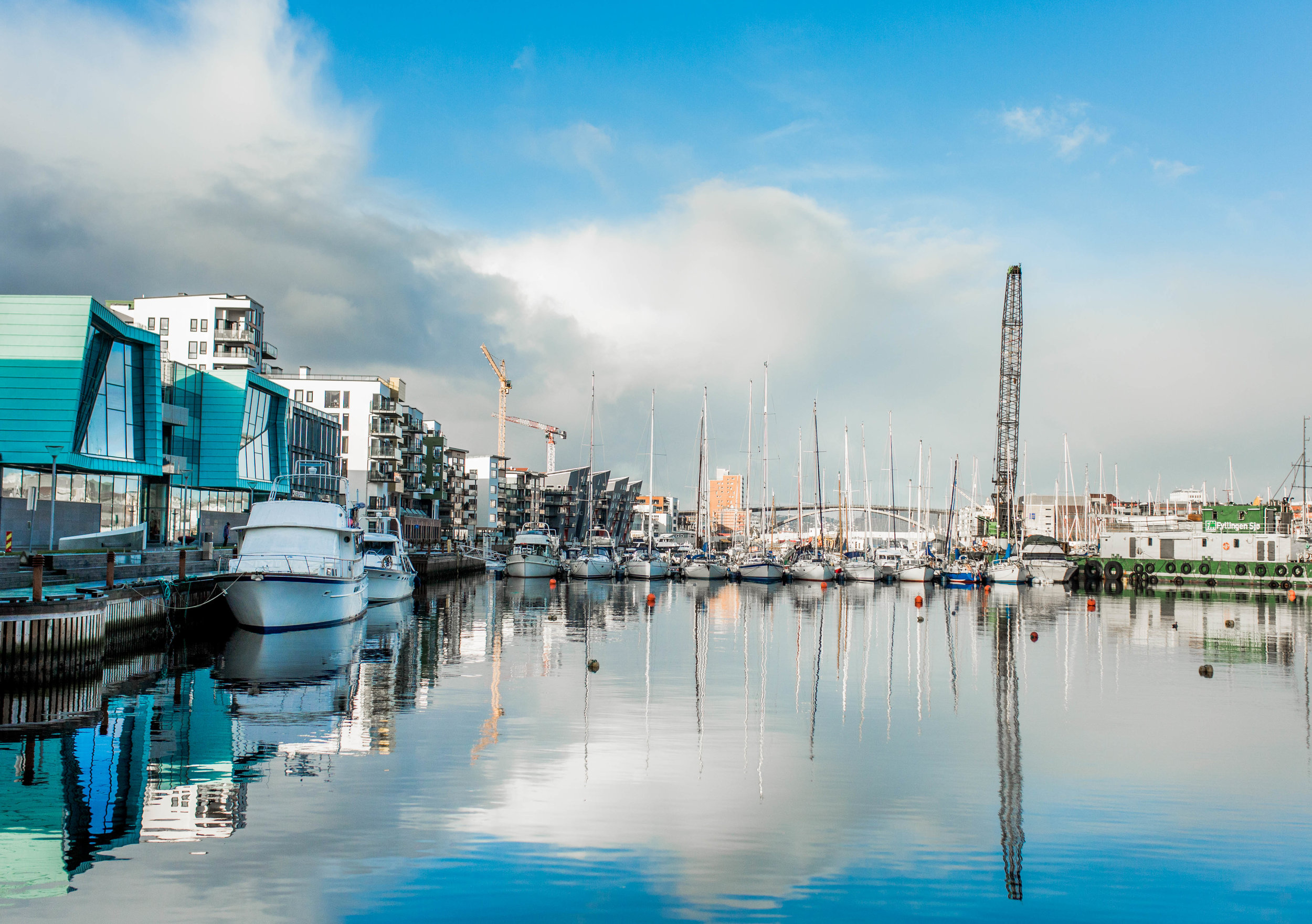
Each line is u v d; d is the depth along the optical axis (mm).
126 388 60562
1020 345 130000
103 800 17281
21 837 15336
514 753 21234
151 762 19875
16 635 26547
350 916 12656
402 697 27859
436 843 15398
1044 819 17266
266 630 40969
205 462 74062
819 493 111188
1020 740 23516
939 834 16344
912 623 55031
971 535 176375
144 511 65250
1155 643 45750
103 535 53531
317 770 19516
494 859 14742
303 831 15797
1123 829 16781
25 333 52312
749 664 36531
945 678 33469
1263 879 14570
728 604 68625
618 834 16016
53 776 18828
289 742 21859
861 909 13281
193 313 94438
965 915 13172
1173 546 105812
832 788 19047
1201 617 61500
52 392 51969
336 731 23109
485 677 31750
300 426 93375
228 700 26734
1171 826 16922
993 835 16375
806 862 14938
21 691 26578
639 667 35031
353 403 118062
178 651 36219
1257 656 40531
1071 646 43875
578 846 15398
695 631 48812
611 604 66062
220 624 43375
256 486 78188
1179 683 32875
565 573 100938
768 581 96312
